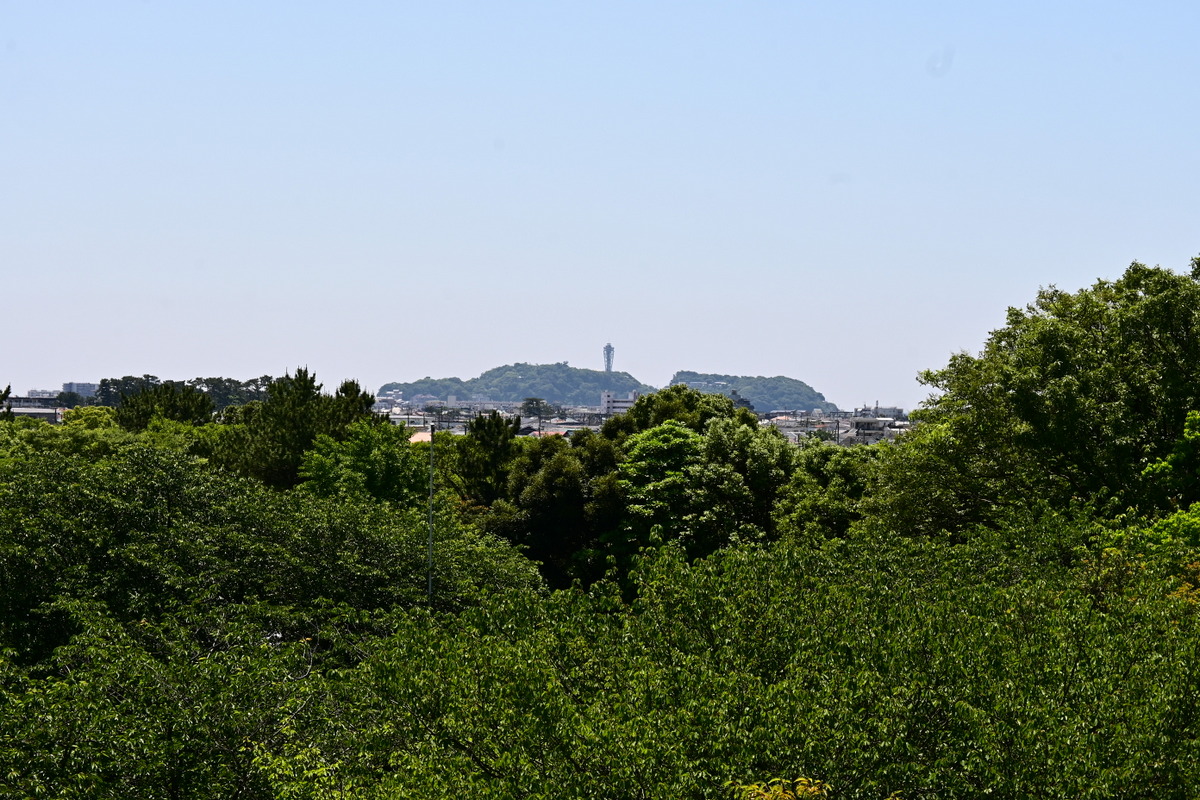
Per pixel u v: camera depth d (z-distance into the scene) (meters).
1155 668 18.41
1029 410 36.75
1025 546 28.36
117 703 22.08
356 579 36.09
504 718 18.52
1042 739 16.42
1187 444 33.09
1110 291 41.91
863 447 52.97
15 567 32.03
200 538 35.12
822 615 21.83
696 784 15.97
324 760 19.88
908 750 16.80
